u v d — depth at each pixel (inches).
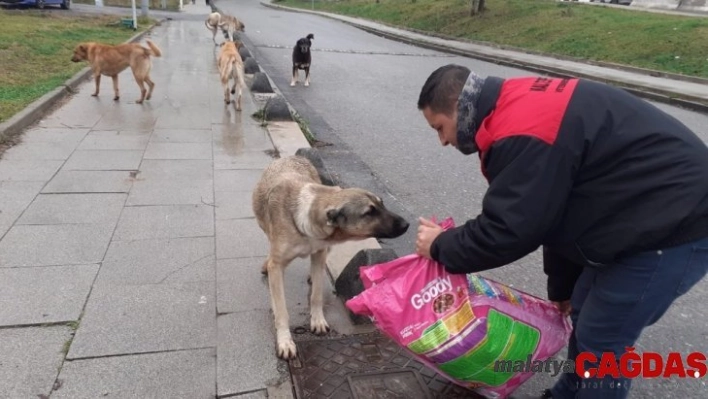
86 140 264.1
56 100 335.3
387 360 121.0
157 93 378.3
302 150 233.9
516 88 86.0
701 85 540.4
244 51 536.7
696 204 77.6
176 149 258.8
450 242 92.1
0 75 379.2
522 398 116.0
